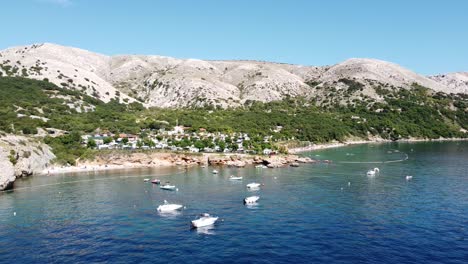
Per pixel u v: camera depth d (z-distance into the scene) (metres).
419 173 144.75
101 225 83.31
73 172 155.62
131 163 175.38
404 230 77.75
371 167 162.62
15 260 65.50
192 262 63.47
